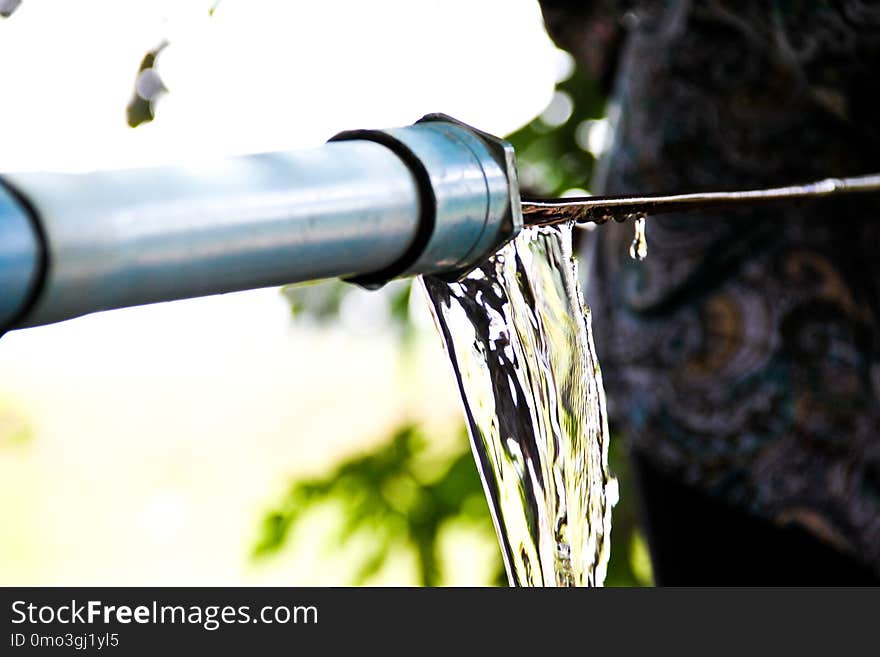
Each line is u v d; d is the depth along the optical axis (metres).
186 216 0.98
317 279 1.14
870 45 2.34
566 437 1.61
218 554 14.46
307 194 1.08
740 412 2.66
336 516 4.69
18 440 6.57
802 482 2.62
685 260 2.75
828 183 1.80
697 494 2.73
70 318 0.95
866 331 2.66
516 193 1.25
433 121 1.28
